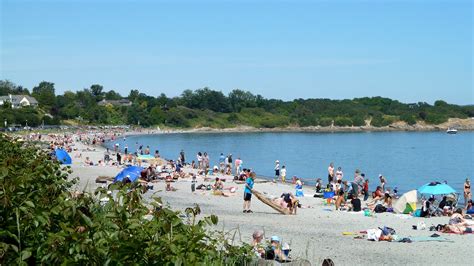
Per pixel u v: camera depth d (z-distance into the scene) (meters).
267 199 29.11
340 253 18.83
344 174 72.50
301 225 25.02
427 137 191.12
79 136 138.75
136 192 7.15
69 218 6.98
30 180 8.02
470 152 115.56
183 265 6.50
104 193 7.43
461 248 20.12
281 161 92.31
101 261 6.36
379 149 126.06
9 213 6.97
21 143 14.70
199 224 7.20
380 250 19.55
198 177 52.31
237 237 20.38
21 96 182.25
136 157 64.44
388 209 31.28
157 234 6.72
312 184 56.75
